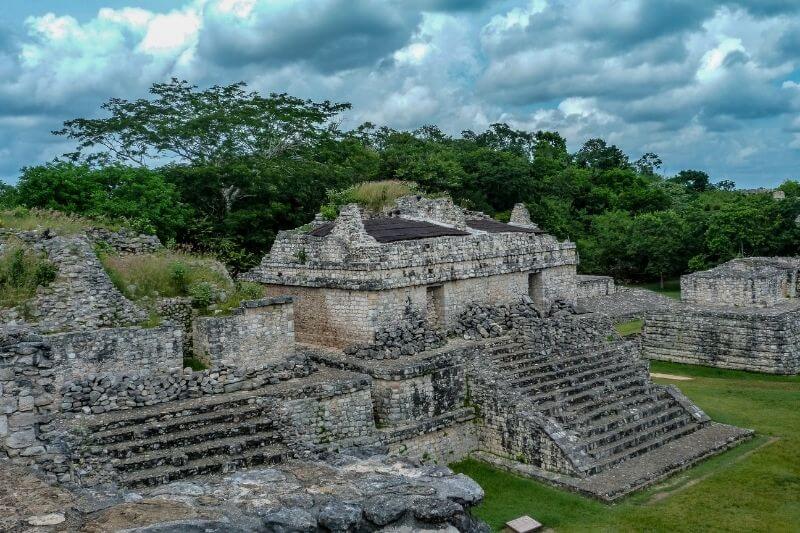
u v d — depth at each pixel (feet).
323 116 171.01
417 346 84.53
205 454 59.67
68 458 43.96
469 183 193.36
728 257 194.29
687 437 83.71
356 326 87.10
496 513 66.18
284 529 33.96
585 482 70.54
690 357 128.16
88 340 65.77
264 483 39.42
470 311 95.71
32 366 41.68
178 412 63.57
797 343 120.37
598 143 347.77
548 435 74.59
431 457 77.61
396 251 87.56
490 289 99.91
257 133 156.87
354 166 171.53
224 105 156.35
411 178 177.17
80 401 61.77
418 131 282.56
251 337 77.92
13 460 40.70
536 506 67.31
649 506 66.44
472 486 39.63
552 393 82.99
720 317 124.16
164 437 60.08
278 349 80.18
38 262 73.20
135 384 64.44
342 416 72.28
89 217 103.71
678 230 210.79
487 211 188.75
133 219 109.91
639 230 214.48
